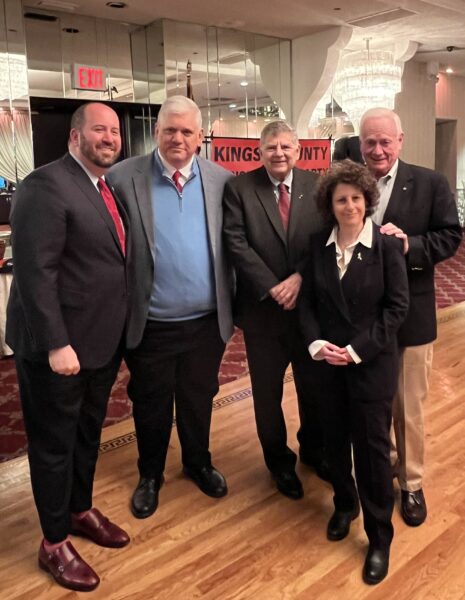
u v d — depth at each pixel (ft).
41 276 6.11
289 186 8.09
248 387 13.43
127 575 7.11
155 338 8.00
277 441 8.87
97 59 19.98
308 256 7.30
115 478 9.37
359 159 8.42
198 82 22.13
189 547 7.61
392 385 6.88
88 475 7.60
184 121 7.40
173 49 21.06
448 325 17.85
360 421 6.85
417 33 26.99
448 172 45.78
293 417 11.50
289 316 8.03
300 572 7.07
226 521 8.15
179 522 8.15
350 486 7.64
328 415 7.30
